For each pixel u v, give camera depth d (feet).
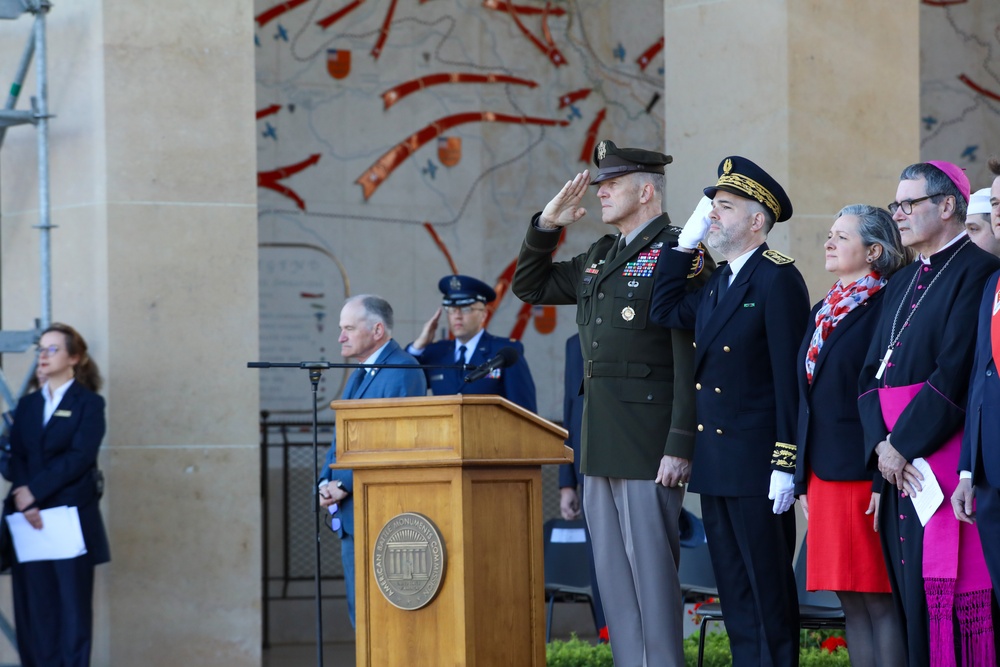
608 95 59.82
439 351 36.76
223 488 35.47
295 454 54.85
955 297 20.93
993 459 19.40
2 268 36.86
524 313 58.80
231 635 35.27
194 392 35.45
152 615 34.81
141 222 35.40
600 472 24.57
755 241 23.90
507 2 59.21
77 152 35.88
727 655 31.48
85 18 35.83
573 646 33.88
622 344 24.67
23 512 32.22
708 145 37.19
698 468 23.90
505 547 20.98
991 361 19.79
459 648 20.10
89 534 32.63
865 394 21.67
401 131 57.93
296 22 56.80
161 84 35.76
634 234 25.20
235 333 35.86
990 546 19.48
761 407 23.49
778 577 23.39
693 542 32.78
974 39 60.90
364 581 21.17
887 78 37.35
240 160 36.19
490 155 58.95
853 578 22.30
